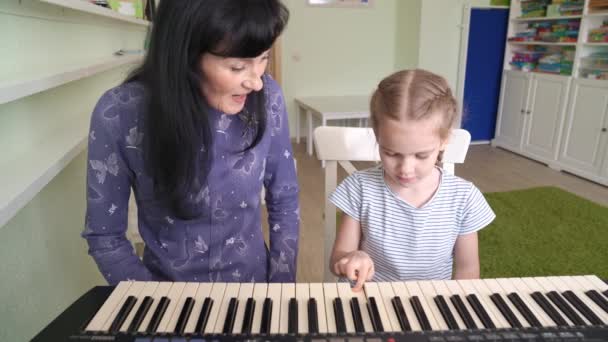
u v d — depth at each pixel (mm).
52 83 724
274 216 935
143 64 725
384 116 760
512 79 4086
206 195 777
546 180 3258
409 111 731
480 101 4402
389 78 840
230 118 769
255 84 647
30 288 763
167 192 728
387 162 792
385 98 778
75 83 1185
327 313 521
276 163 897
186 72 636
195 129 685
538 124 3758
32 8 856
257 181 833
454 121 827
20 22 809
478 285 584
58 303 899
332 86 4668
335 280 1116
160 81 647
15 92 580
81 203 1148
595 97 3143
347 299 548
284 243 908
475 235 912
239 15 570
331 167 1071
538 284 590
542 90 3684
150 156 715
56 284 896
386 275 932
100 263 767
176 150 687
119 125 717
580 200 2770
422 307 532
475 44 4223
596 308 534
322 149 1039
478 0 4137
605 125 3072
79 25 1219
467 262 919
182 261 818
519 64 4062
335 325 502
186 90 651
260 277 900
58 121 1039
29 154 805
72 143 893
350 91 4727
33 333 765
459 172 3463
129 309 516
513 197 2832
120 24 1811
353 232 958
